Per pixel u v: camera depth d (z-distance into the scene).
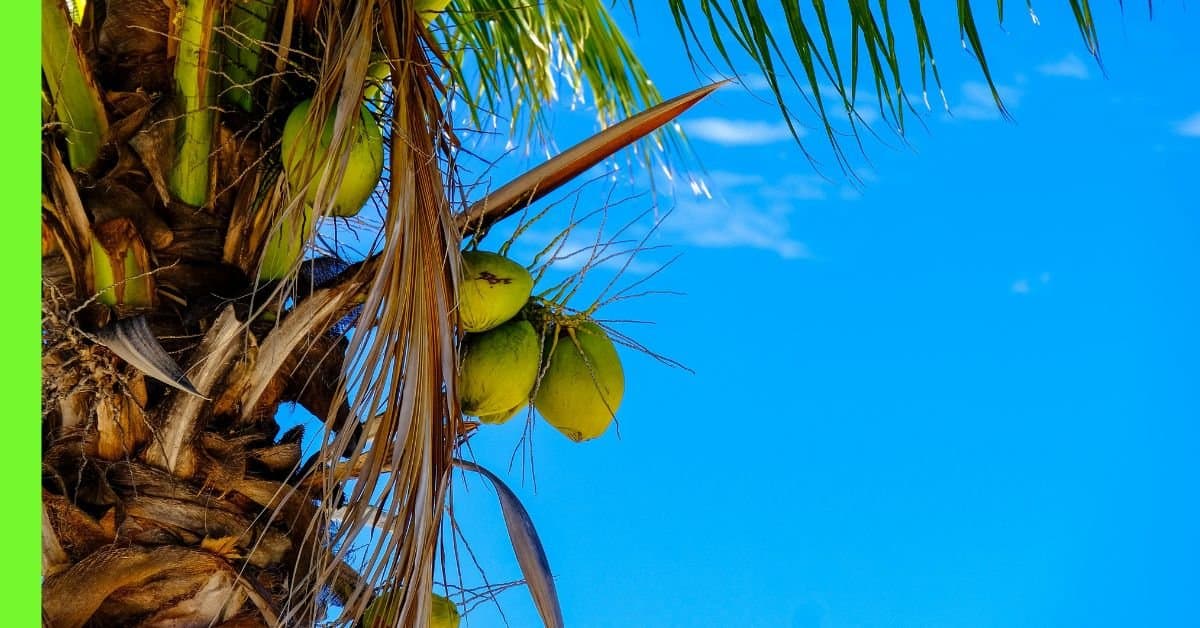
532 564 4.28
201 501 4.22
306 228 4.30
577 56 6.15
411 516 4.00
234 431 4.25
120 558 4.14
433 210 4.07
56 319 4.11
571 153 4.45
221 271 4.28
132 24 4.30
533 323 4.45
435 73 4.17
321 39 4.21
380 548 3.97
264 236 4.29
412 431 4.00
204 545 4.20
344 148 4.00
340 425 4.34
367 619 4.19
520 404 4.46
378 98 4.31
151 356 3.98
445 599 4.41
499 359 4.33
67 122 4.20
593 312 4.52
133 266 4.18
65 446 4.17
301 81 4.30
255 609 4.27
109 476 4.19
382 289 4.00
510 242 4.41
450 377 4.07
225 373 4.22
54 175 4.09
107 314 4.15
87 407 4.16
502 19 5.81
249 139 4.29
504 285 4.28
